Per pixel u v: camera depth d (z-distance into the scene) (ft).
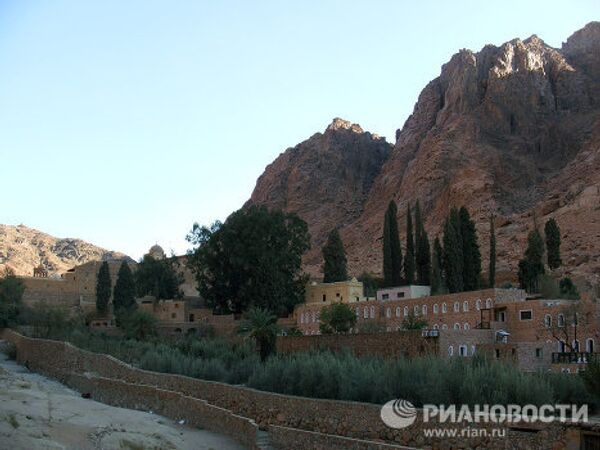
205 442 145.59
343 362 157.69
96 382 207.92
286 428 135.64
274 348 254.47
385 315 311.27
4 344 313.12
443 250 382.42
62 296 497.46
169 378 190.49
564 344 212.84
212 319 386.11
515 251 575.38
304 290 399.24
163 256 550.77
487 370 130.21
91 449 118.83
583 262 509.35
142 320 340.59
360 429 123.65
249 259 379.76
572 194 646.74
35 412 133.69
